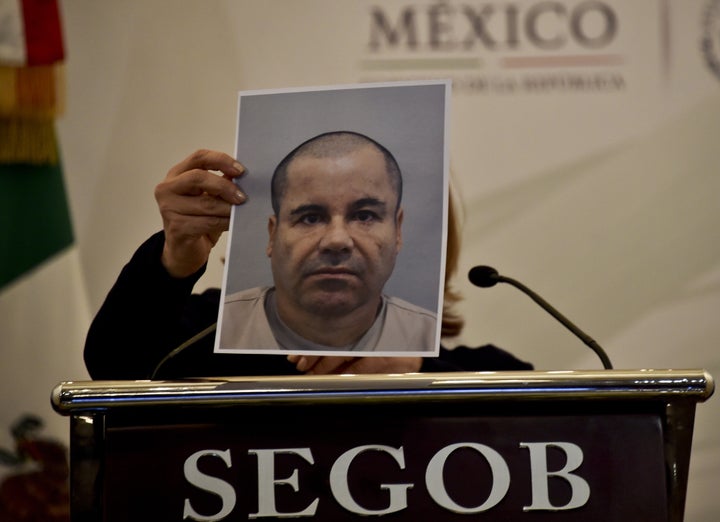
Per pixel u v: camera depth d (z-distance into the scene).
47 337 8.27
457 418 2.78
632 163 8.45
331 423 2.79
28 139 8.27
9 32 8.20
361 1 8.46
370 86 3.29
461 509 2.73
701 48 8.47
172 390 2.77
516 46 8.45
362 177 3.16
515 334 8.31
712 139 8.44
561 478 2.74
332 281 3.09
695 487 8.38
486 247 8.40
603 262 8.42
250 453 2.78
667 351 8.38
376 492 2.75
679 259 8.41
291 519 2.75
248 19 8.48
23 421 8.20
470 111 8.45
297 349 3.06
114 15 8.45
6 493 8.14
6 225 8.26
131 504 2.77
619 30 8.47
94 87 8.41
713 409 8.38
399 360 4.93
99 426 2.80
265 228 3.19
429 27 8.45
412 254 3.08
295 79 8.47
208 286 6.39
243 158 3.28
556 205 8.44
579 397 2.73
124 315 3.97
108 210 8.38
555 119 8.44
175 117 8.44
